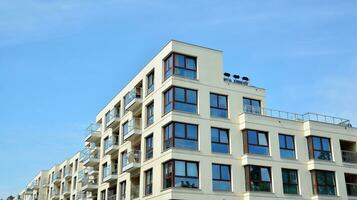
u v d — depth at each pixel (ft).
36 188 267.59
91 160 156.97
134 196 121.08
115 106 147.64
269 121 115.75
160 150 105.81
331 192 117.50
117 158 143.13
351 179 127.54
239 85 116.98
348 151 126.82
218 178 104.68
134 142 125.29
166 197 98.32
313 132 120.26
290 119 120.47
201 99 108.78
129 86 136.05
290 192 112.27
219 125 109.29
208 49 114.73
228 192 104.12
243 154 109.81
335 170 120.06
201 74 111.14
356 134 129.29
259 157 110.01
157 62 116.37
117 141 145.28
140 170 115.75
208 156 104.58
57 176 235.40
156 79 115.14
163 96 110.52
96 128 160.56
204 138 105.60
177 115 103.71
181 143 102.27
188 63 110.83
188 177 100.42
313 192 115.44
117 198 130.31
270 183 110.22
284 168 113.60
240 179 107.24
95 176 163.43
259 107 118.83
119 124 141.38
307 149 119.75
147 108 119.75
